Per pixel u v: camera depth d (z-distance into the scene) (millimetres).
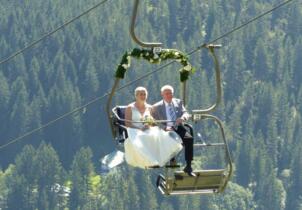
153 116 26250
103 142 183375
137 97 26172
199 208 143875
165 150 25766
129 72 175250
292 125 176875
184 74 26375
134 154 25859
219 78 26250
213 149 143625
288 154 170000
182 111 26281
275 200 156500
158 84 174250
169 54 26062
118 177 149750
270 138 172500
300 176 164375
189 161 26000
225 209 149000
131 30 25547
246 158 160625
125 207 146875
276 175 166375
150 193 146375
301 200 161750
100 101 186500
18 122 182375
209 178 26000
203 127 159750
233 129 177500
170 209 142000
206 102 175125
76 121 183625
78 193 152500
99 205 150250
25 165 155750
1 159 180000
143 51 25828
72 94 184750
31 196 154250
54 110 183375
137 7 25328
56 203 154000
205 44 26344
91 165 154125
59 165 154875
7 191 154875
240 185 159250
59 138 182625
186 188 26000
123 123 26078
